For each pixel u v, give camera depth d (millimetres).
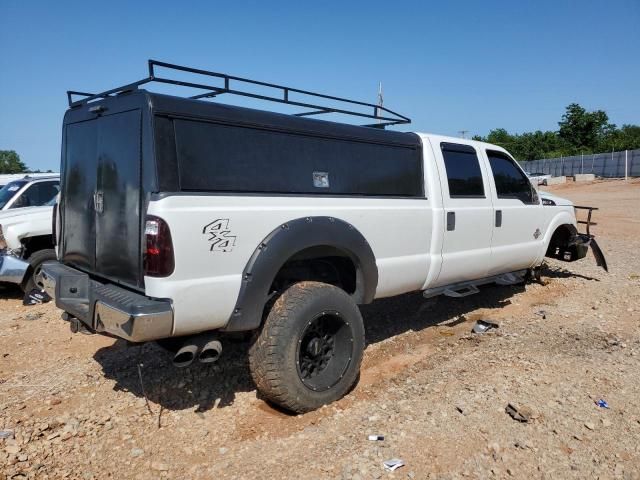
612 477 3152
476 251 5773
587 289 7699
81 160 4375
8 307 7527
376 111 5340
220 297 3596
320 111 4941
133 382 4621
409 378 4617
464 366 4809
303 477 3182
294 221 3945
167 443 3662
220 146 3734
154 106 3488
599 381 4414
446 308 6805
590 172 52188
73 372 4898
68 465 3400
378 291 4781
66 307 4172
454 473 3184
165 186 3465
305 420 3908
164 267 3379
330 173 4383
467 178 5727
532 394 4164
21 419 3979
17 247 7762
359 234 4367
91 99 4406
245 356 5129
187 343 3670
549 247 8008
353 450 3441
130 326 3332
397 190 4949
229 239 3621
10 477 3246
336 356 4199
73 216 4531
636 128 77562
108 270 4020
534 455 3357
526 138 72688
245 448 3566
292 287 3982
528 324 6094
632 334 5719
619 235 13508
